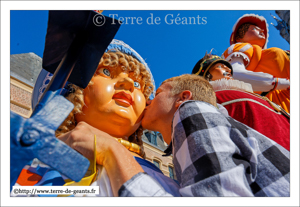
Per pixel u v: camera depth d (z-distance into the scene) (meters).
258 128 1.95
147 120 1.84
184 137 1.36
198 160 1.25
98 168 1.44
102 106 1.77
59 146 0.88
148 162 1.75
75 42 1.13
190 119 1.38
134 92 1.92
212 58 2.61
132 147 1.87
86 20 1.13
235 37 3.13
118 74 1.90
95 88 1.79
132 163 1.31
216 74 2.57
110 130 1.83
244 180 1.22
